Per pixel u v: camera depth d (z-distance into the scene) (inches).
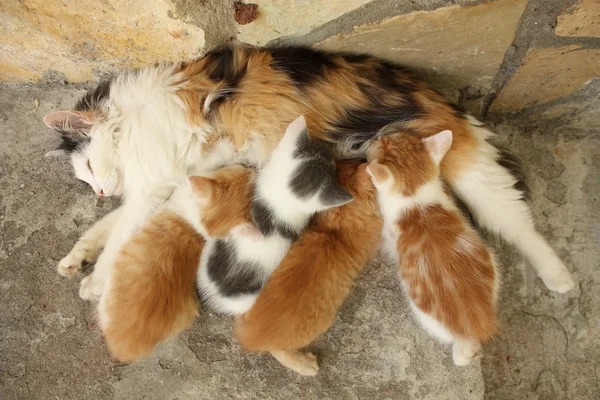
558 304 33.4
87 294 31.0
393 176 28.5
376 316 31.4
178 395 31.0
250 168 30.3
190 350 31.3
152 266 28.7
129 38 28.7
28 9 27.3
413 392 30.7
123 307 28.4
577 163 34.3
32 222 32.6
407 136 29.6
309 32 28.3
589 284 33.7
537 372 32.9
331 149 30.8
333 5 26.9
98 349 31.4
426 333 31.1
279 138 29.9
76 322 31.6
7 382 31.1
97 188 31.7
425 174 28.9
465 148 30.1
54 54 30.4
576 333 33.3
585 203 34.2
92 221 32.7
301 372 30.5
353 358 31.0
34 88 33.4
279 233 29.3
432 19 27.5
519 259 33.3
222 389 31.0
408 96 29.9
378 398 30.7
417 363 30.9
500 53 29.5
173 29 27.7
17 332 31.6
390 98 29.9
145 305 28.3
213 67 29.4
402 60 30.1
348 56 29.7
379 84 29.8
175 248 29.2
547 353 33.1
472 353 29.6
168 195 31.3
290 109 29.5
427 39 28.7
